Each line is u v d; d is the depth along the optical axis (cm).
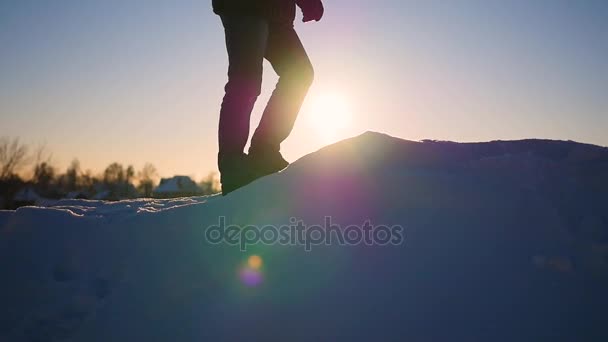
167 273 223
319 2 319
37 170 5803
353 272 203
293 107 305
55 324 217
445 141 256
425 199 224
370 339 181
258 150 302
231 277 214
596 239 202
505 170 231
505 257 199
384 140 253
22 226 264
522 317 181
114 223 257
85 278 236
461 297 189
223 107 287
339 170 243
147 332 204
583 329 176
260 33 284
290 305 197
